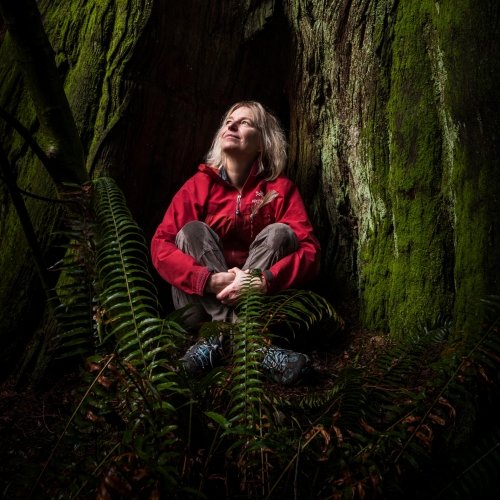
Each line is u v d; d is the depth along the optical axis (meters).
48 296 1.70
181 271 2.87
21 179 3.19
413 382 2.07
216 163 3.41
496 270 2.10
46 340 2.83
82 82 3.25
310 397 2.13
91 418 1.44
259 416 1.63
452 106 2.38
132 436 1.46
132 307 1.60
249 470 1.55
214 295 2.89
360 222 3.25
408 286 2.74
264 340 1.81
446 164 2.59
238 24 3.54
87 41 3.28
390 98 2.85
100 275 1.70
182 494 1.41
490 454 1.55
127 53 3.20
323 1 3.21
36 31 1.53
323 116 3.44
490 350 1.59
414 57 2.71
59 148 1.62
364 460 1.47
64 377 2.80
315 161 3.57
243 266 3.19
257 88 3.76
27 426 2.37
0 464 2.03
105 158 3.21
